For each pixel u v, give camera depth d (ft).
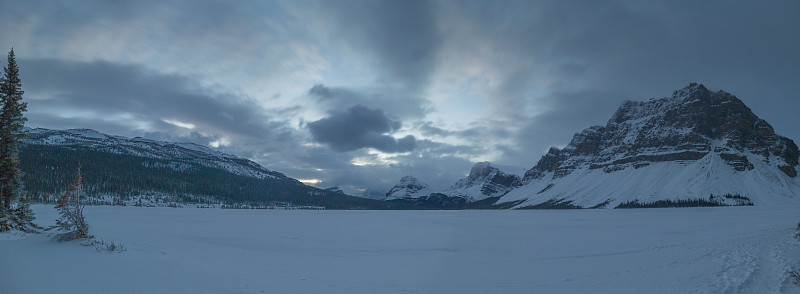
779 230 165.48
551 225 267.80
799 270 68.08
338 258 108.58
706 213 433.89
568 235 182.50
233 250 113.70
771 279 63.31
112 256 68.85
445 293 61.98
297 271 80.84
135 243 94.58
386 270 87.66
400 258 110.73
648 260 94.58
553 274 79.30
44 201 490.49
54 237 85.35
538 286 67.00
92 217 285.43
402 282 72.38
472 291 63.82
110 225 190.19
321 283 67.46
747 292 55.83
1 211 114.62
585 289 63.10
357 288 64.80
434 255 117.70
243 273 70.59
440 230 227.81
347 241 162.40
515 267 91.25
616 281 68.59
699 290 57.93
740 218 307.17
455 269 89.40
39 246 77.00
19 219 118.01
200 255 92.53
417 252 125.39
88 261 62.75
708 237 151.64
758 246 109.81
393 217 434.30
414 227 254.88
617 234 181.16
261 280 65.05
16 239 95.81
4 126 127.95
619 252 115.14
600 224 268.62
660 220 302.86
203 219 314.35
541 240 160.86
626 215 430.61
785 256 87.04
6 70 130.62
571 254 114.42
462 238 176.04
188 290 51.57
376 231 219.20
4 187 124.16
